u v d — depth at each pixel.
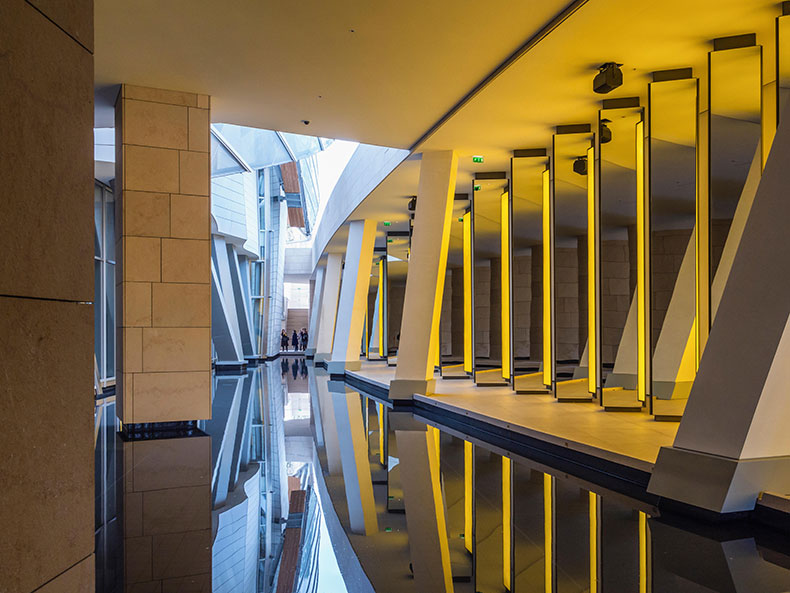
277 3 7.82
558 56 8.86
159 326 10.50
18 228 1.71
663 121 9.30
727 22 7.81
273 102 11.22
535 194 13.66
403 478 7.34
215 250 29.56
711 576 3.94
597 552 4.53
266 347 37.69
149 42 8.95
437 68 9.65
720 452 5.51
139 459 8.14
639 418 10.14
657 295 9.55
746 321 5.54
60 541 1.88
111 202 19.02
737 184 8.27
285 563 4.30
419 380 14.64
